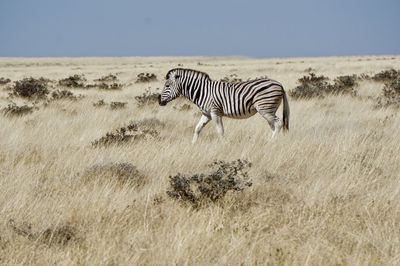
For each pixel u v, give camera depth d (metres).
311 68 117.00
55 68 193.50
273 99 30.59
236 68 136.88
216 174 19.72
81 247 14.88
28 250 14.47
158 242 14.64
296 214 17.12
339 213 17.06
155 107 50.06
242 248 14.24
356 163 22.89
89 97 60.94
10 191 20.09
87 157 26.09
